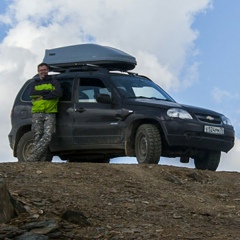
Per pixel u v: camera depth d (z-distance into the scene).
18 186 10.43
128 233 8.68
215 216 10.20
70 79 14.52
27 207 9.34
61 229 8.60
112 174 11.70
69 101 14.27
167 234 8.75
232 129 14.05
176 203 10.66
